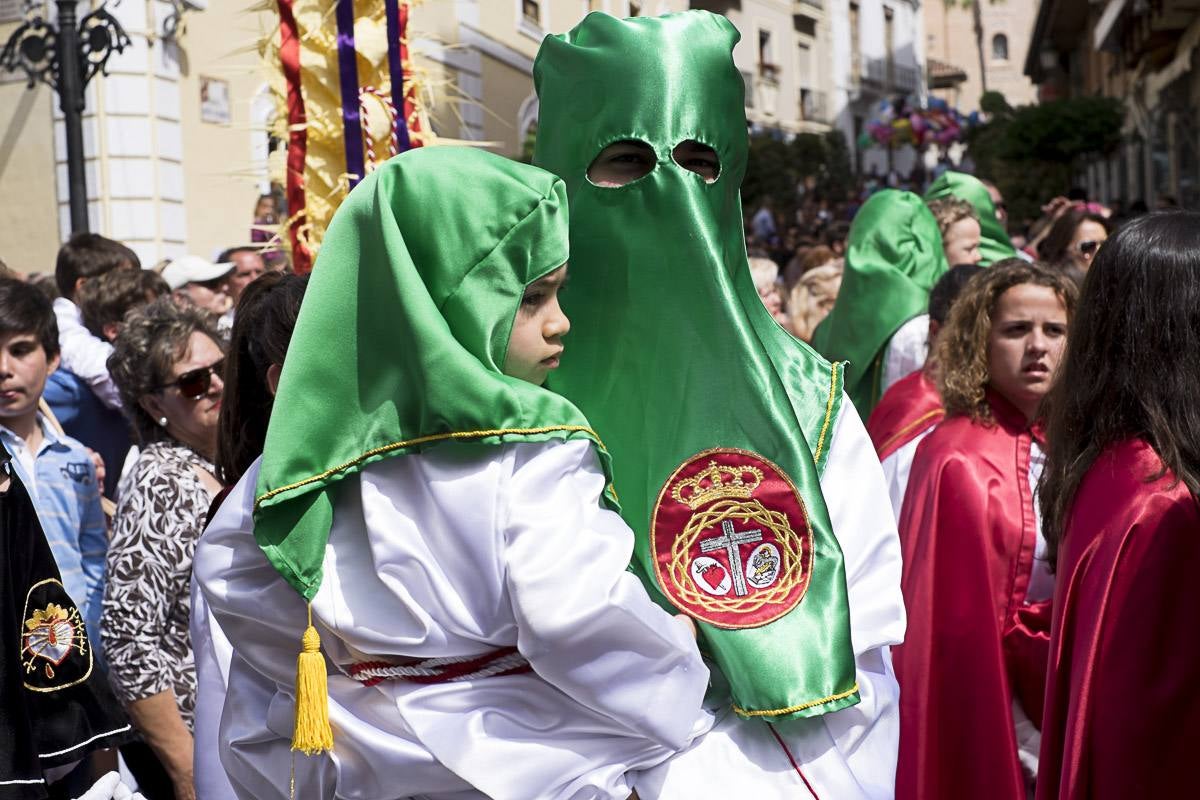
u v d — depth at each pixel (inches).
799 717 77.5
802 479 80.7
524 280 71.5
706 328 81.7
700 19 84.4
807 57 842.2
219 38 472.4
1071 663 88.3
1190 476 84.7
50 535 133.1
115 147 437.7
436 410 68.7
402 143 132.8
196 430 124.0
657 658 71.4
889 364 185.0
